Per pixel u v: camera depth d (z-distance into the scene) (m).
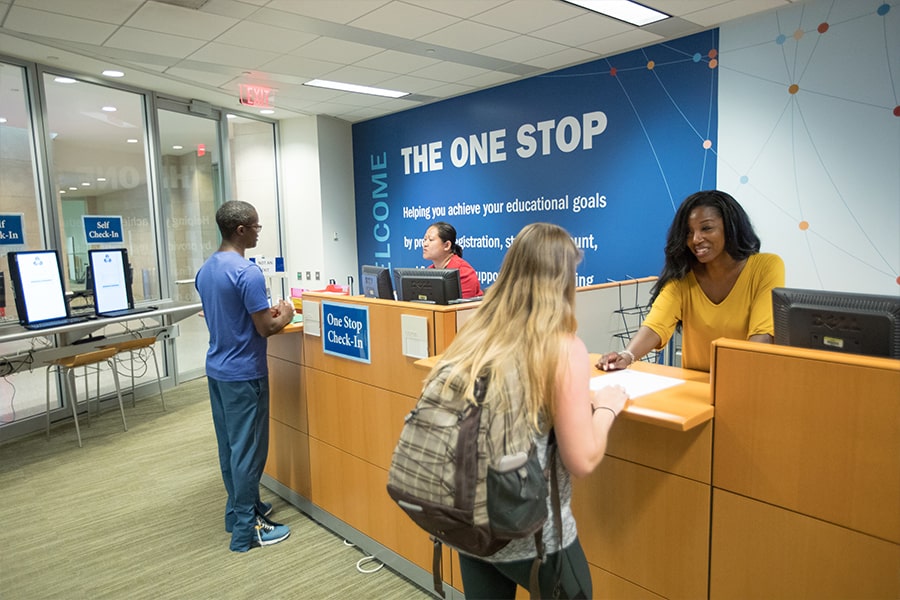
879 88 3.35
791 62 3.66
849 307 1.33
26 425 4.32
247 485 2.62
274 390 3.07
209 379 2.68
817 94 3.59
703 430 1.41
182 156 5.79
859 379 1.15
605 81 4.67
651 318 2.03
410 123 6.47
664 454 1.49
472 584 1.35
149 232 5.43
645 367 2.01
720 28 3.96
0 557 2.63
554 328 1.20
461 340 1.30
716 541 1.41
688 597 1.48
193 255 5.98
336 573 2.44
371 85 5.40
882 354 1.27
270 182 6.95
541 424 1.18
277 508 3.04
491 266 5.84
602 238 4.87
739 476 1.35
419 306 2.14
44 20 3.53
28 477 3.54
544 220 5.29
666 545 1.51
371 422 2.43
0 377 4.08
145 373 5.38
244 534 2.64
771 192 3.86
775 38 3.71
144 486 3.40
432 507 1.15
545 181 5.23
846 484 1.18
